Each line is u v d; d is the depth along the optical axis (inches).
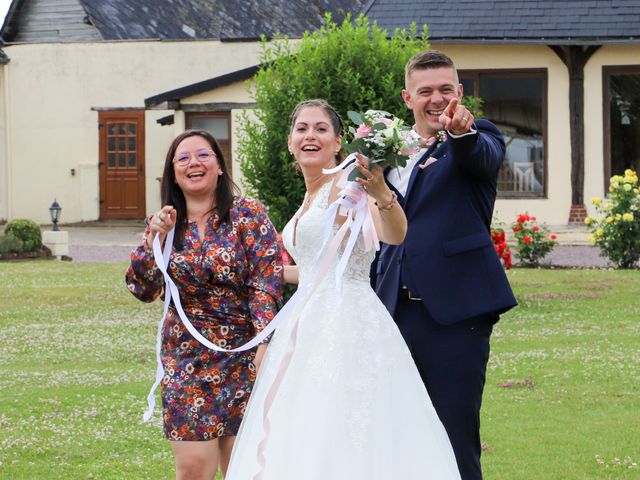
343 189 205.8
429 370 212.8
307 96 497.7
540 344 453.7
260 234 219.3
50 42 1213.1
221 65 1188.5
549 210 963.3
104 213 1221.7
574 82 949.8
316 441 189.0
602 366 402.6
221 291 217.3
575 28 929.5
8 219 1229.1
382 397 194.9
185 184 219.3
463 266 212.4
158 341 219.5
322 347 196.2
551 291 622.5
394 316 216.1
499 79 963.3
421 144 213.8
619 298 591.8
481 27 940.0
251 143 504.7
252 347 211.8
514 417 327.6
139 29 1306.6
